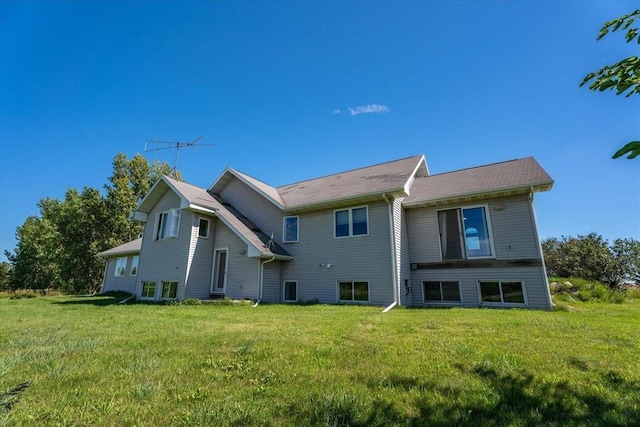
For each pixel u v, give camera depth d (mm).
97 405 2598
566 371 3262
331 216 13273
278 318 7332
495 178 12258
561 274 18688
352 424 2289
